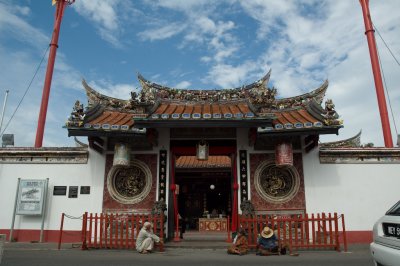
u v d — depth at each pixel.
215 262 11.44
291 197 17.38
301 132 16.17
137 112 17.92
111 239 14.77
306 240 15.20
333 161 17.83
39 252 13.92
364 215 17.16
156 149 18.16
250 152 18.00
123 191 17.92
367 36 24.25
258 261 11.66
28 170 18.28
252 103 16.39
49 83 24.81
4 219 17.66
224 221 29.14
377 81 22.64
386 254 6.96
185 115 15.57
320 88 19.00
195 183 34.25
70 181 18.05
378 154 17.89
